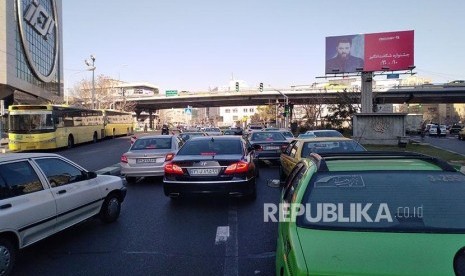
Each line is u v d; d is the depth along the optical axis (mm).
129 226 7160
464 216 3219
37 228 5414
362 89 43625
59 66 76312
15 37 53312
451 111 139125
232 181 8375
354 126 32219
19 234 5070
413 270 2551
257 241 6168
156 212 8297
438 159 3895
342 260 2664
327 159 4105
